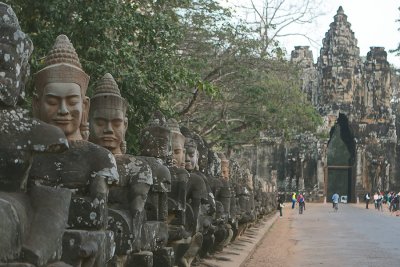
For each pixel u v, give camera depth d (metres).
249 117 40.25
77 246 7.15
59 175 7.70
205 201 14.15
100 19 16.17
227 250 21.17
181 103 34.53
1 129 5.77
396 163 94.88
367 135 94.06
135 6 18.14
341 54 95.06
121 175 9.50
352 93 94.50
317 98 95.06
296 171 91.94
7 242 5.26
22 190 6.02
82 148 7.82
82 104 8.13
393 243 28.95
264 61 38.12
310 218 53.91
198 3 33.34
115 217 9.05
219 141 43.00
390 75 97.00
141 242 9.93
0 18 5.88
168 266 11.29
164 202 11.32
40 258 5.62
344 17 96.19
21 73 5.94
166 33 18.72
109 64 16.48
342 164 94.81
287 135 44.97
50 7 15.45
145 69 18.61
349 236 33.38
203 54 33.91
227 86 36.66
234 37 34.97
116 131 9.91
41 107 7.94
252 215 29.83
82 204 7.56
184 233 12.88
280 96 40.06
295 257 22.66
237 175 29.55
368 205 83.69
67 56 8.06
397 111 105.50
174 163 14.02
